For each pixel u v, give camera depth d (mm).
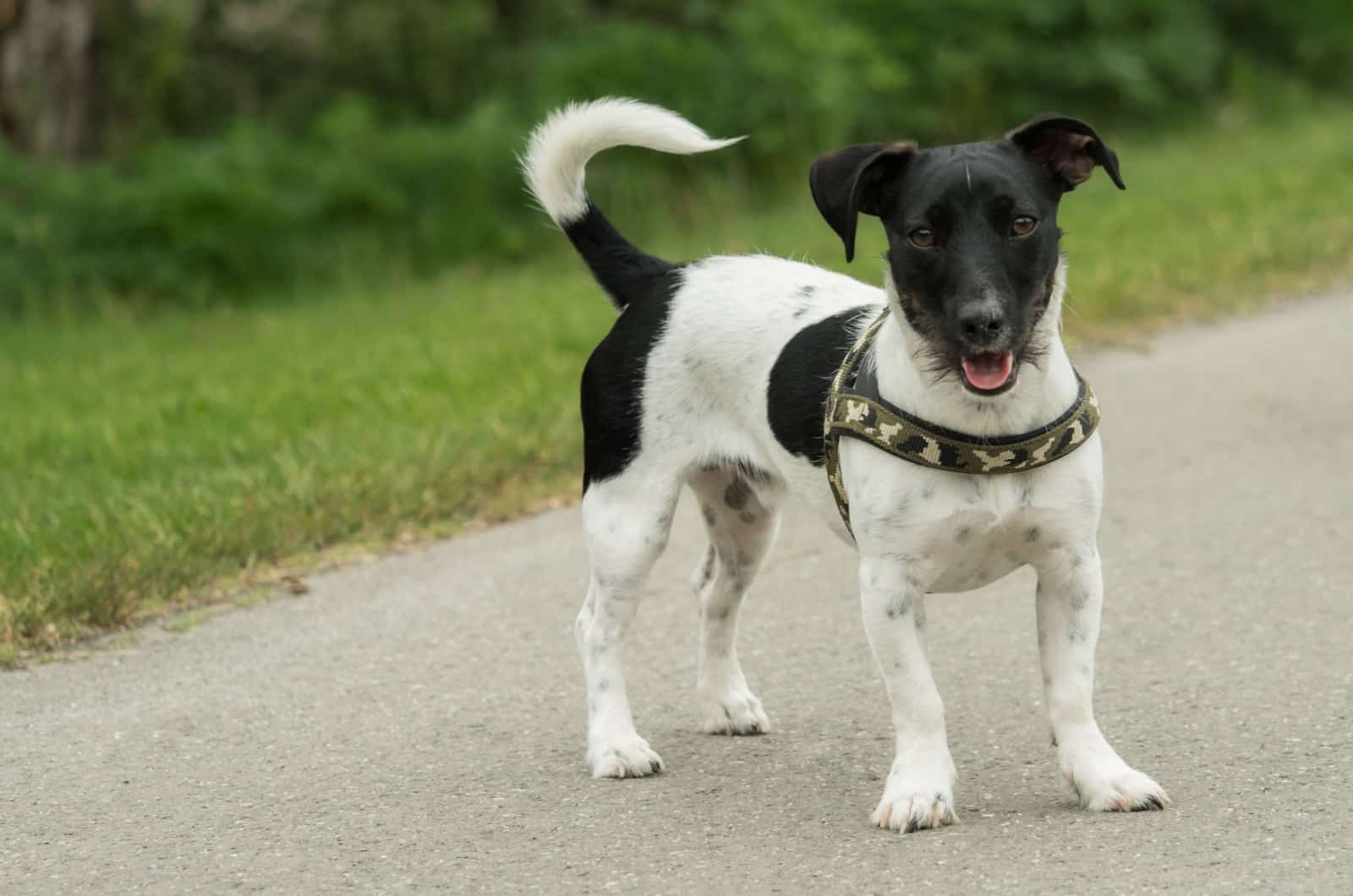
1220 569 7711
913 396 5047
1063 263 5035
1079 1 24688
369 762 6074
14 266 18031
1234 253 14758
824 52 21781
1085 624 5199
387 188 19906
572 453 10039
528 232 20141
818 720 6305
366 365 12797
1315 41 26078
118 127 22062
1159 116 24672
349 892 4895
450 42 23531
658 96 21531
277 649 7422
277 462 9898
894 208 5035
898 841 4977
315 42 24016
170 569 8188
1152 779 5266
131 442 10820
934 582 5258
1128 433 10242
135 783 5949
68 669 7273
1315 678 6254
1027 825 5047
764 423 5754
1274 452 9602
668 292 6156
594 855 5070
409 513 9188
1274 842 4762
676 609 7785
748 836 5145
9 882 5102
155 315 17969
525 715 6539
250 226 18953
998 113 24219
